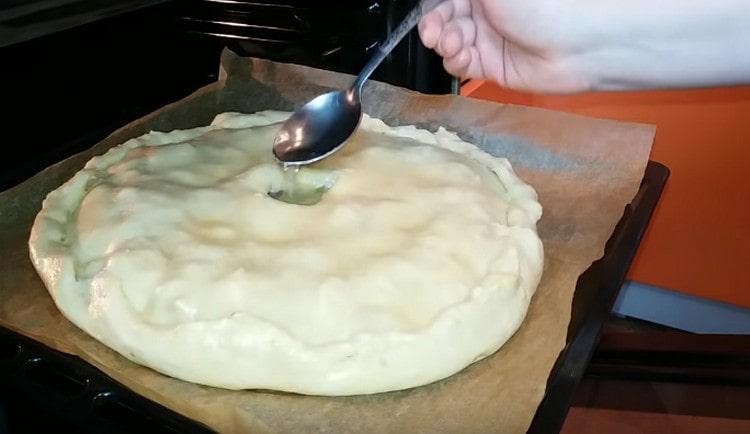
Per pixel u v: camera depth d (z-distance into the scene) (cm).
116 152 102
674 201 158
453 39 102
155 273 80
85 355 75
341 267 81
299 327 77
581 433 160
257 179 93
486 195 95
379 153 99
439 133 109
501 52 104
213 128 109
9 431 72
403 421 75
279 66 119
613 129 109
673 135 150
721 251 159
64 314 82
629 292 179
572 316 82
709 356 114
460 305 80
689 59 85
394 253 83
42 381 71
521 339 84
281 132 98
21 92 96
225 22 118
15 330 78
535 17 91
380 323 77
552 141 109
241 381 76
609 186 103
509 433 72
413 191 92
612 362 117
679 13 83
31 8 78
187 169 95
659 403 168
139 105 112
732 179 150
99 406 69
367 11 111
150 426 68
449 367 78
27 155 99
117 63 107
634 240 92
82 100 104
